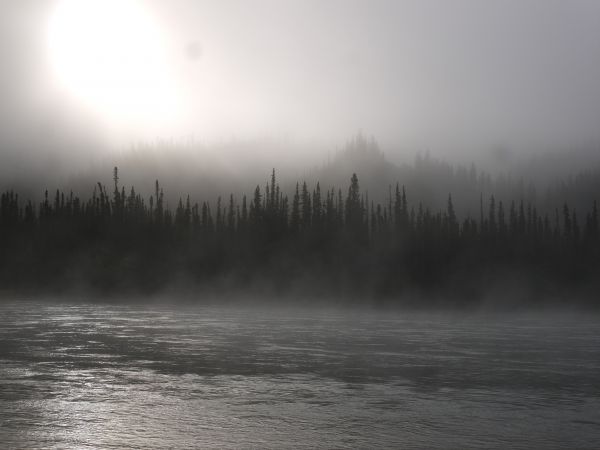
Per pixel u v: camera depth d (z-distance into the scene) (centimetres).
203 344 5066
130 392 2905
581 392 3033
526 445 2056
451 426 2306
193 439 2070
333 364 3941
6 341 5128
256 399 2775
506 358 4347
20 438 2069
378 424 2323
